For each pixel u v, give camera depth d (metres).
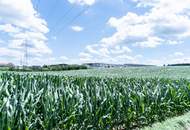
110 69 58.19
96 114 6.67
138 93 8.42
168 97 10.29
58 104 6.09
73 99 6.36
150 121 8.80
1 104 5.25
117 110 7.37
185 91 11.40
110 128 7.26
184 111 10.95
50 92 6.25
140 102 8.20
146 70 52.31
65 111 6.15
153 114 8.94
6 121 4.54
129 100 7.89
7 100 4.86
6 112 4.61
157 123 8.66
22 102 5.29
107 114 6.94
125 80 13.85
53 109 5.81
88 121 6.50
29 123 5.18
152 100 8.93
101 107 6.79
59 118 6.05
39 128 5.66
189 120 9.22
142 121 8.44
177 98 10.53
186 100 11.24
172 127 8.18
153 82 12.88
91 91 7.24
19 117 4.91
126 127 7.79
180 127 8.35
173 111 10.45
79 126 6.36
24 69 58.44
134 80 14.11
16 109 5.03
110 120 7.08
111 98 7.28
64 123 6.11
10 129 4.53
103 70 54.84
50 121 5.61
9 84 8.46
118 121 7.48
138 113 8.17
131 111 7.93
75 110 6.33
